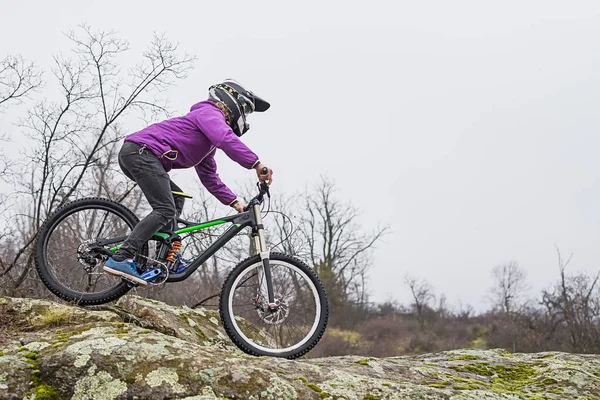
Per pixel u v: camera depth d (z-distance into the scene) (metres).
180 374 3.22
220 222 4.23
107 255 4.14
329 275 27.31
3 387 3.11
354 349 24.42
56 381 3.19
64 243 4.35
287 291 4.20
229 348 4.82
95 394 3.13
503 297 45.97
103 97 7.23
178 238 4.18
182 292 9.33
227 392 3.19
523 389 4.23
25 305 4.19
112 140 7.52
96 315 4.17
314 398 3.27
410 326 40.84
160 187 4.04
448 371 4.55
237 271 4.11
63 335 3.70
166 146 4.11
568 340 26.38
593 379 4.34
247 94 4.42
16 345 3.53
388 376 3.99
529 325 30.31
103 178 7.44
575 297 25.17
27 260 6.20
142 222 4.00
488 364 4.84
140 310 4.62
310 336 4.09
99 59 7.16
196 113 4.19
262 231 4.21
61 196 7.25
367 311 38.88
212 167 4.55
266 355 4.01
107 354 3.28
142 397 3.12
